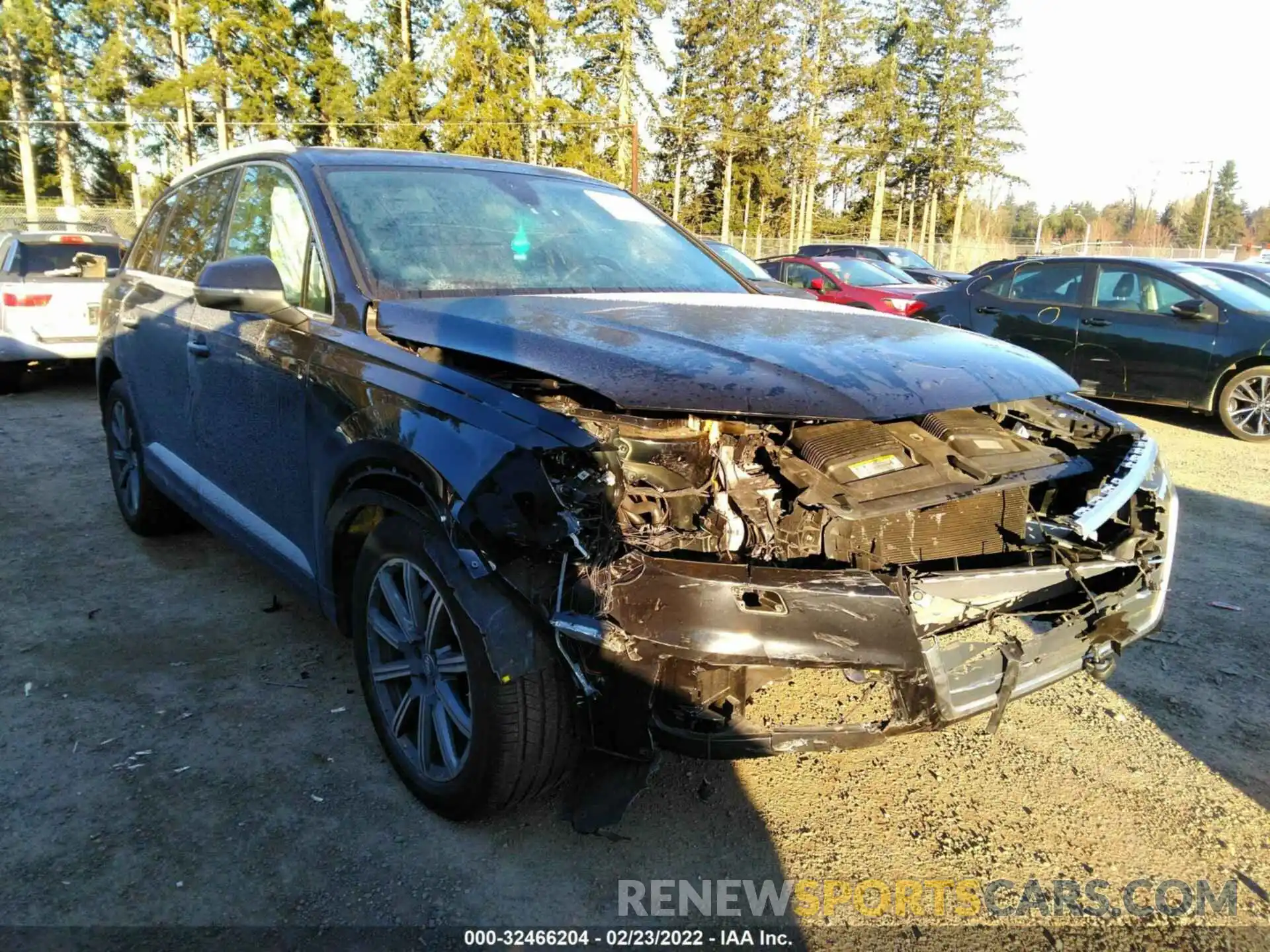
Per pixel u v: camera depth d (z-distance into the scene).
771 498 2.38
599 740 2.22
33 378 10.13
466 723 2.43
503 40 39.19
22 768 2.79
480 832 2.56
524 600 2.22
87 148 42.62
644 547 2.18
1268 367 7.88
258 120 36.44
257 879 2.35
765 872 2.45
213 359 3.52
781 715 2.40
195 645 3.63
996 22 53.47
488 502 2.18
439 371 2.51
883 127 51.53
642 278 3.46
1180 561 4.89
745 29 46.69
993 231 81.06
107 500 5.58
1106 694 3.45
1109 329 8.72
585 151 38.00
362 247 3.00
